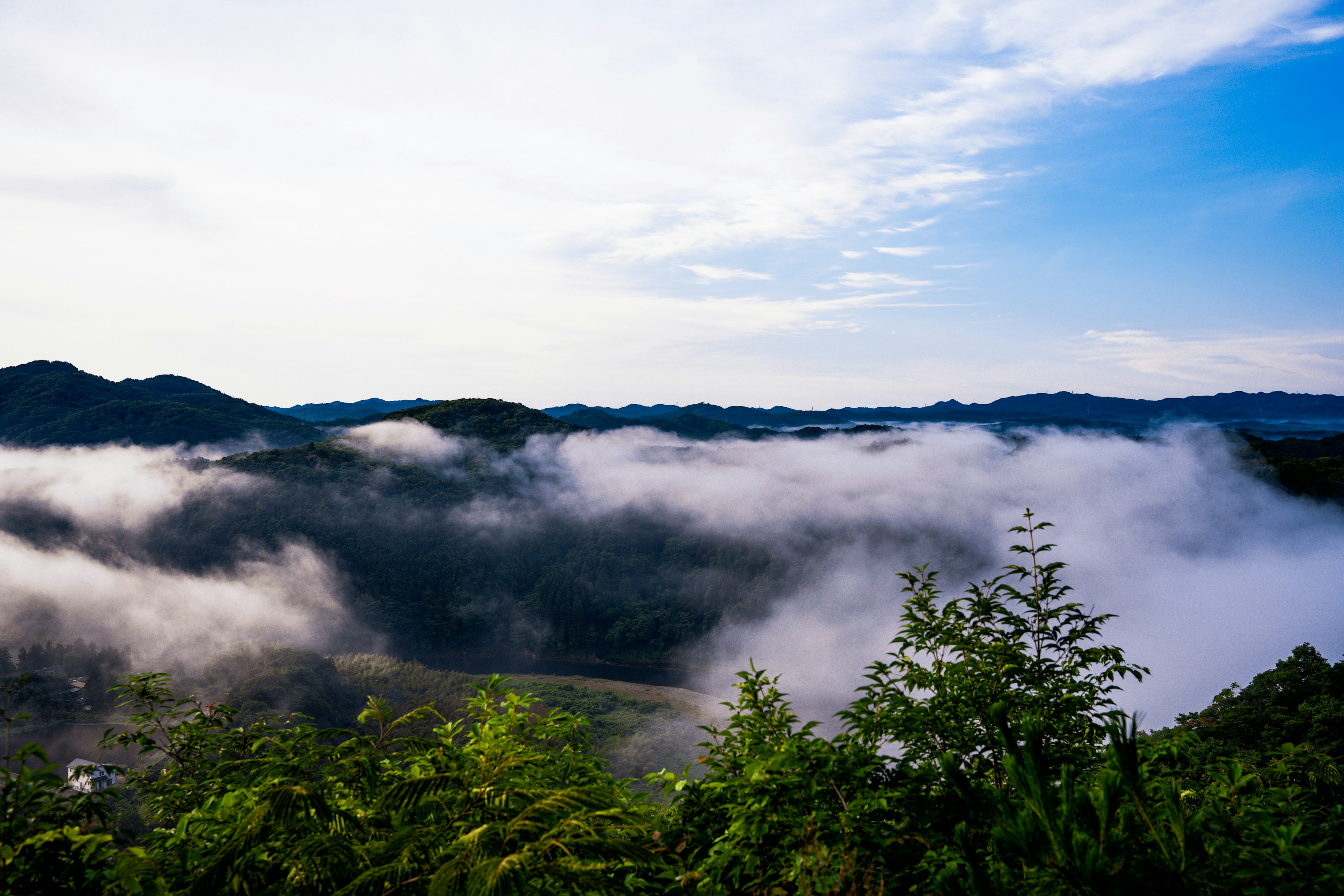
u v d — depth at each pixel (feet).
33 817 10.00
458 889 8.60
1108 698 15.80
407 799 10.25
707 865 11.77
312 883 10.12
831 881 10.14
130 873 9.31
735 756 15.10
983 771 14.19
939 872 10.23
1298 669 121.29
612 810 9.76
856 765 12.96
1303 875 9.37
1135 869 8.08
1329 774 13.30
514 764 11.63
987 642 16.76
